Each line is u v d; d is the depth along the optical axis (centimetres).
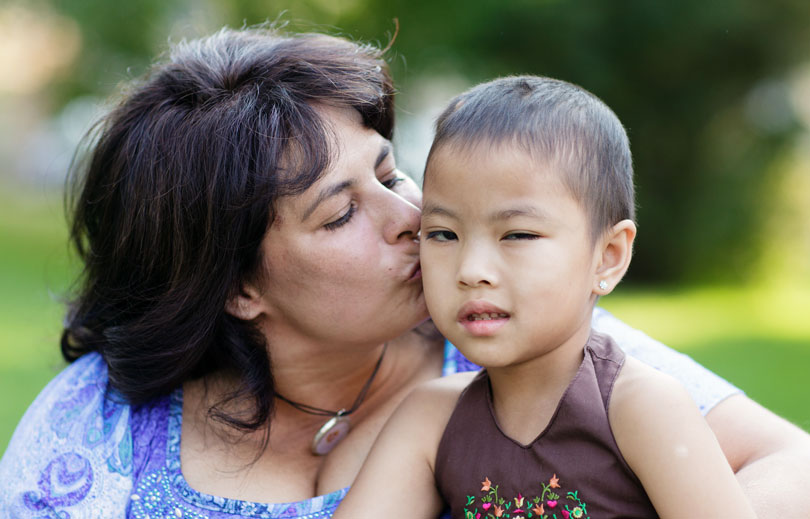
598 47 1055
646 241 1139
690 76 1091
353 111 176
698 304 970
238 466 176
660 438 136
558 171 141
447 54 1027
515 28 1020
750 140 1141
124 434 177
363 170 169
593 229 145
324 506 170
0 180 2009
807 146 1149
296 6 998
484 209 141
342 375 184
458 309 143
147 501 169
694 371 179
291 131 166
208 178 168
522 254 140
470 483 150
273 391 180
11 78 1962
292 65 178
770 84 1123
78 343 204
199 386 187
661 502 135
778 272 1151
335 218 167
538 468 143
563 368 146
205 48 191
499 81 158
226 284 172
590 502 140
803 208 1159
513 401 149
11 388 537
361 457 180
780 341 736
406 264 170
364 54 193
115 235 183
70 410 180
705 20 1027
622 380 143
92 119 213
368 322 172
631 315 873
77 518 166
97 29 1083
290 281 170
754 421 169
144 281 180
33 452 174
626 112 1098
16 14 1130
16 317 752
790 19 1046
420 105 1026
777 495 149
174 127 174
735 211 1120
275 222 167
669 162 1125
